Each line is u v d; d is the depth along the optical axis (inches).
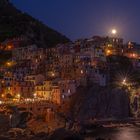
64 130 5556.1
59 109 7760.8
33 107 7194.9
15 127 6412.4
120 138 6205.7
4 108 6791.3
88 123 7578.7
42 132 6102.4
